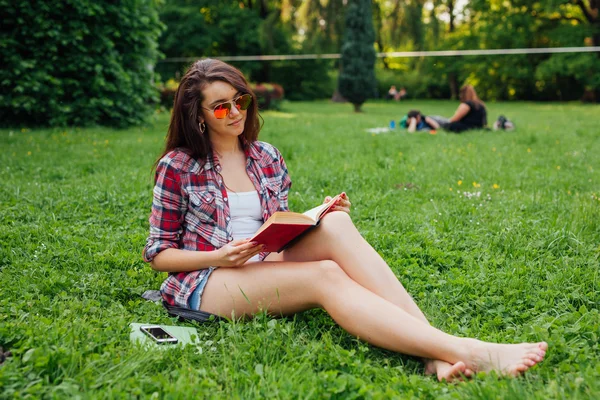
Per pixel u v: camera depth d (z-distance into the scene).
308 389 1.99
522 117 16.44
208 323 2.61
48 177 6.07
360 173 6.23
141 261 3.50
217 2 31.88
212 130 2.77
